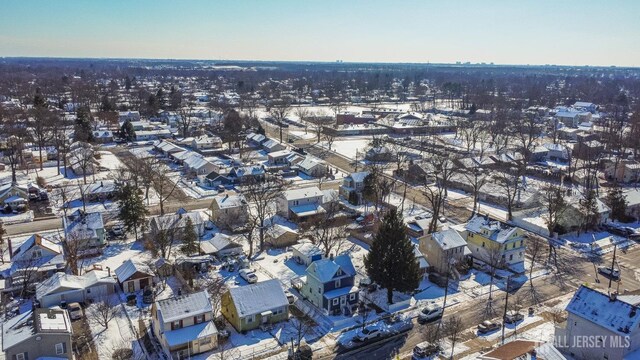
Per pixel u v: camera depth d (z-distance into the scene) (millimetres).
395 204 104625
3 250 77812
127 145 161250
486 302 65000
